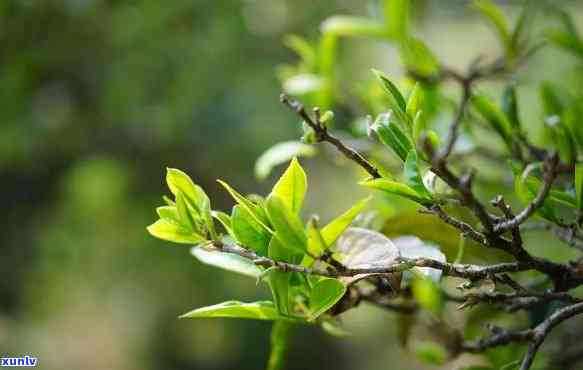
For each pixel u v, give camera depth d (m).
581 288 0.76
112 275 2.09
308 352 2.66
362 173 0.73
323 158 2.10
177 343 2.48
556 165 0.54
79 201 2.02
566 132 0.60
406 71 0.71
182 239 0.56
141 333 2.47
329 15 1.73
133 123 1.79
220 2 1.62
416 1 1.02
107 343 2.40
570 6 1.10
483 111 0.65
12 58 1.53
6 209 2.17
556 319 0.55
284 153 0.69
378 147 0.74
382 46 1.72
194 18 1.60
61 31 1.55
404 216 0.62
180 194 0.56
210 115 1.92
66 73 1.68
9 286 2.20
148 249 2.04
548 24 0.88
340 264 0.54
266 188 2.14
